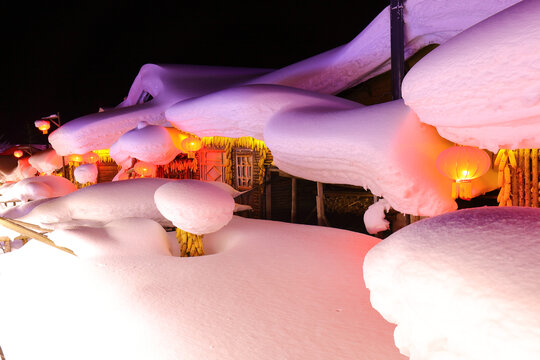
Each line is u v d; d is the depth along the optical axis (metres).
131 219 7.51
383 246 2.15
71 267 6.17
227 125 9.48
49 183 15.99
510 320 1.39
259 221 9.52
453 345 1.56
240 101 8.85
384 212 7.54
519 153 5.42
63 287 5.53
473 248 1.71
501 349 1.38
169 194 6.58
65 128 15.27
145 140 11.87
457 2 6.81
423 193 5.67
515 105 3.54
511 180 5.53
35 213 8.73
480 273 1.58
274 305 4.39
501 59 3.49
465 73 3.78
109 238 6.84
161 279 5.43
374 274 2.10
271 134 8.03
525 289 1.43
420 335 1.72
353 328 3.77
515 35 3.44
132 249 6.69
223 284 5.12
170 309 4.43
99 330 4.16
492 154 6.11
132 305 4.65
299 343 3.54
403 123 5.94
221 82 15.24
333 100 8.94
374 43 8.90
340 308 4.24
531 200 5.37
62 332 4.27
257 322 3.99
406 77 4.67
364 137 6.13
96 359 3.60
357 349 3.39
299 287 4.91
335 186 9.78
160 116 14.09
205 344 3.60
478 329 1.47
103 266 6.06
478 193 5.86
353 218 9.30
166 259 6.36
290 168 8.00
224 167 12.10
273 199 10.98
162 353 3.52
